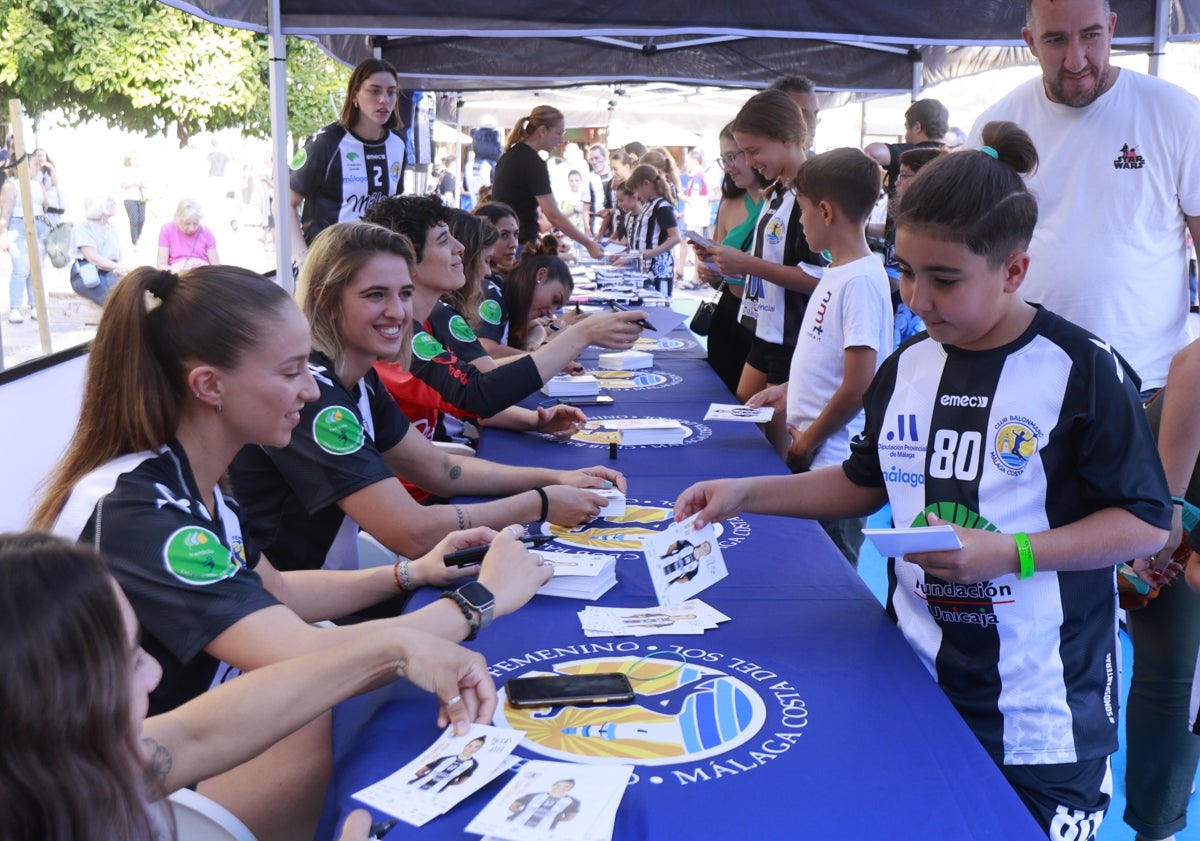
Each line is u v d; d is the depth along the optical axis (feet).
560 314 21.57
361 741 4.66
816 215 10.76
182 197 29.86
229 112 33.42
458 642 5.47
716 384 14.34
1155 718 8.21
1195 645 7.99
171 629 4.97
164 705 5.16
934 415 5.77
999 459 5.53
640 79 27.55
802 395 11.05
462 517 7.55
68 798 2.84
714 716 4.82
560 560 6.66
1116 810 9.79
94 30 23.85
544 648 5.63
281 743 5.99
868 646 5.64
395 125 19.75
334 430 7.32
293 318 5.41
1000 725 5.51
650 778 4.28
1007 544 5.18
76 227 21.91
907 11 16.92
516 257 20.76
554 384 13.07
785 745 4.55
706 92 47.47
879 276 10.49
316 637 5.04
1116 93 9.51
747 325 14.64
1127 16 16.75
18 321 18.52
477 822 3.91
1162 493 5.37
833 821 3.99
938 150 13.78
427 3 16.26
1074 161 9.68
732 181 18.67
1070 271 9.77
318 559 7.71
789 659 5.47
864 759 4.44
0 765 2.79
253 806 5.74
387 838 3.86
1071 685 5.50
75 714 2.87
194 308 5.22
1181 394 7.21
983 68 24.36
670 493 8.80
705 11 16.48
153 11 26.40
